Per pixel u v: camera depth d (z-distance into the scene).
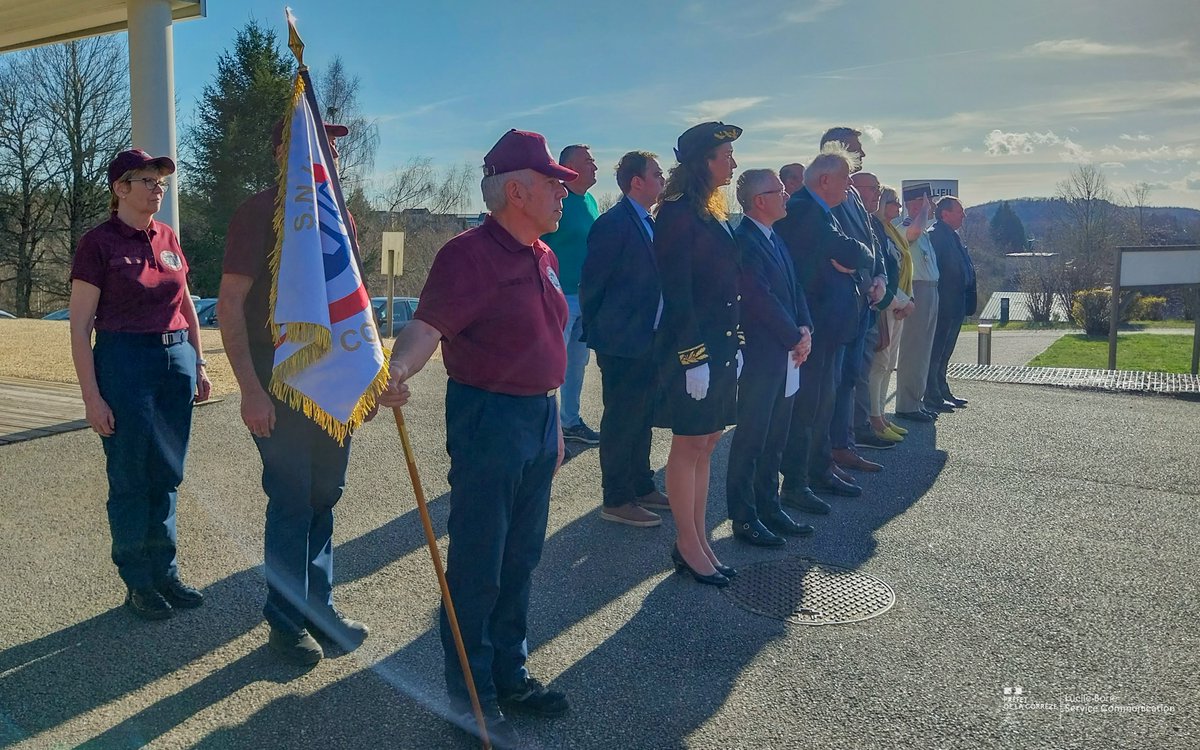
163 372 3.53
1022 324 28.20
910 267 6.89
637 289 4.60
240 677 3.08
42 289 32.06
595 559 4.33
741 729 2.83
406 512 4.94
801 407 5.14
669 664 3.26
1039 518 5.07
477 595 2.74
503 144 2.72
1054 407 8.64
